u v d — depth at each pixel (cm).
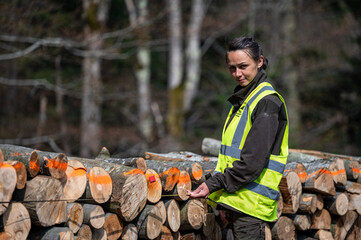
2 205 269
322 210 443
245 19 1752
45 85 1296
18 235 282
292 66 1795
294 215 424
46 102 1406
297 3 1766
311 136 1856
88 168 344
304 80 1897
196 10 1567
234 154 312
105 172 332
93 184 322
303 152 587
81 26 1234
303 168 419
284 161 316
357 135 1842
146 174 358
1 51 1205
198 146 1596
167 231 371
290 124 1736
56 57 1276
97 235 329
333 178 438
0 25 1084
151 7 1464
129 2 1558
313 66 1795
